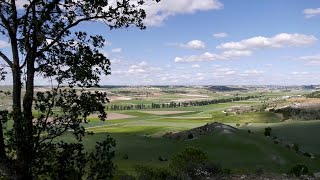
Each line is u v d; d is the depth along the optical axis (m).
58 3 14.11
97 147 14.76
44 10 13.74
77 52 14.32
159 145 93.12
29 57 14.13
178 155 34.31
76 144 14.07
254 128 158.25
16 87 13.98
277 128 153.12
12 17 13.89
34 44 14.13
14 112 12.88
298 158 77.62
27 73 14.11
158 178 27.16
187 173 26.67
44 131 13.32
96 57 14.40
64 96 13.51
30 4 13.77
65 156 13.75
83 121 13.84
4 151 13.27
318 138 127.38
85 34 14.44
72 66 14.04
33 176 13.82
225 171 29.00
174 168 31.95
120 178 25.64
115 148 89.25
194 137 110.00
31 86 14.09
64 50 14.45
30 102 14.02
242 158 76.19
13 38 14.06
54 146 13.61
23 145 12.86
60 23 14.20
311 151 109.94
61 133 13.45
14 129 12.91
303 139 126.75
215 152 82.44
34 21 13.54
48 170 13.54
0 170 13.34
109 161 14.76
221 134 96.62
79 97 13.69
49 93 13.28
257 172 28.50
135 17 15.06
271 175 27.38
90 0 14.20
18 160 13.10
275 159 74.50
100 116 14.19
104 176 14.75
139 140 103.50
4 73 14.20
